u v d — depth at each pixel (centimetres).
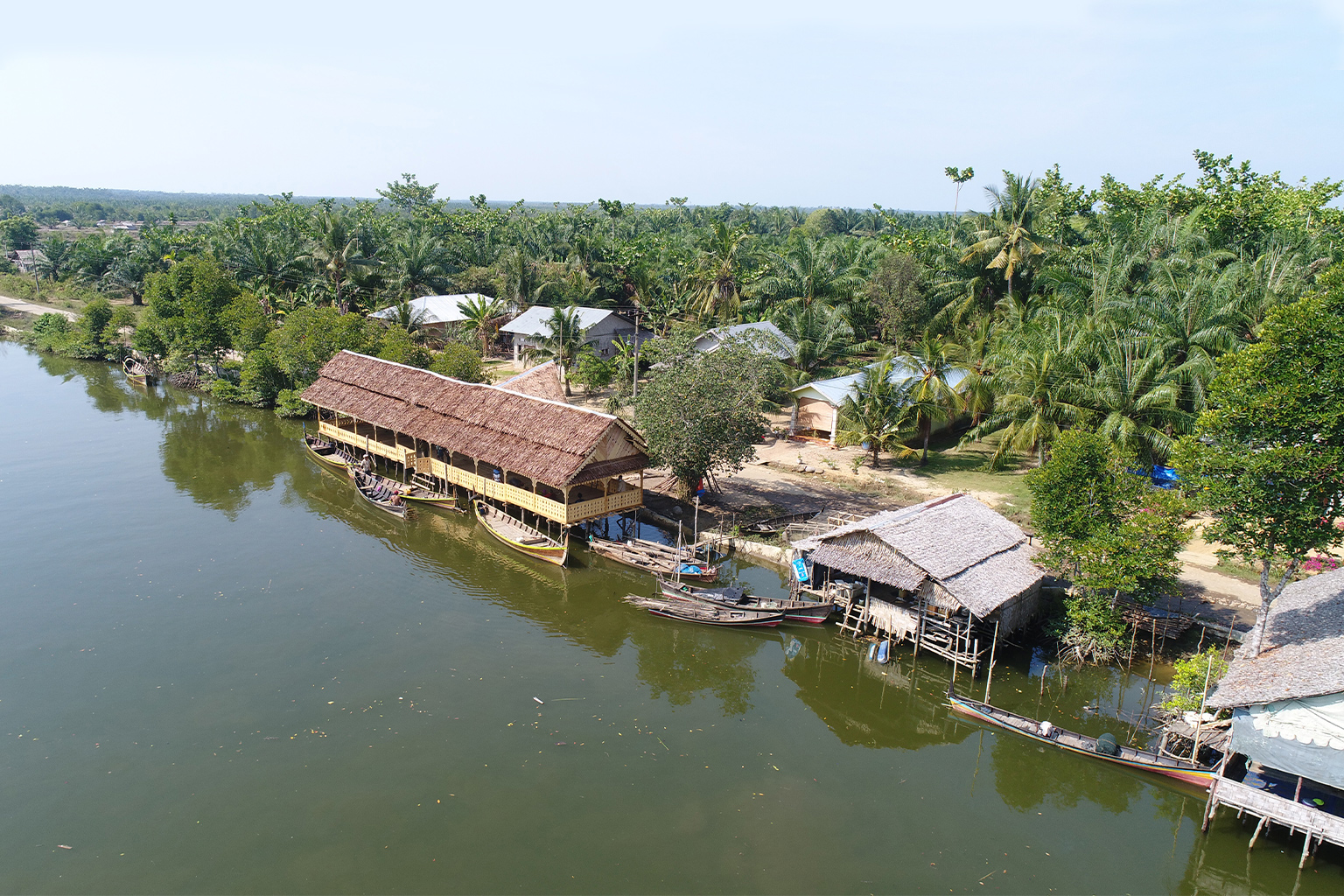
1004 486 4481
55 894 1962
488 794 2317
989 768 2545
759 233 15850
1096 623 2877
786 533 3894
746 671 3083
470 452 4150
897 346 6619
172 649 3027
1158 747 2425
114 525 4203
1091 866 2125
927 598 2975
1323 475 2138
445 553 4006
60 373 8050
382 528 4288
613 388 6719
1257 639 2338
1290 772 2061
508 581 3722
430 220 11875
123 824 2184
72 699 2716
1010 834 2241
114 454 5459
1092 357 4369
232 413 6675
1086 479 2953
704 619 3312
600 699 2820
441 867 2053
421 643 3138
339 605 3419
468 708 2728
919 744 2659
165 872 2033
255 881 2003
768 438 5538
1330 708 1984
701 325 7200
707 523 4128
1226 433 2352
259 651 3030
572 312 7138
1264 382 2230
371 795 2303
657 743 2584
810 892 2006
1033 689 2902
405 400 4822
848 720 2777
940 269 6631
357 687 2822
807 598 3409
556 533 4178
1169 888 2052
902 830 2239
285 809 2245
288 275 9212
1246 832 2216
